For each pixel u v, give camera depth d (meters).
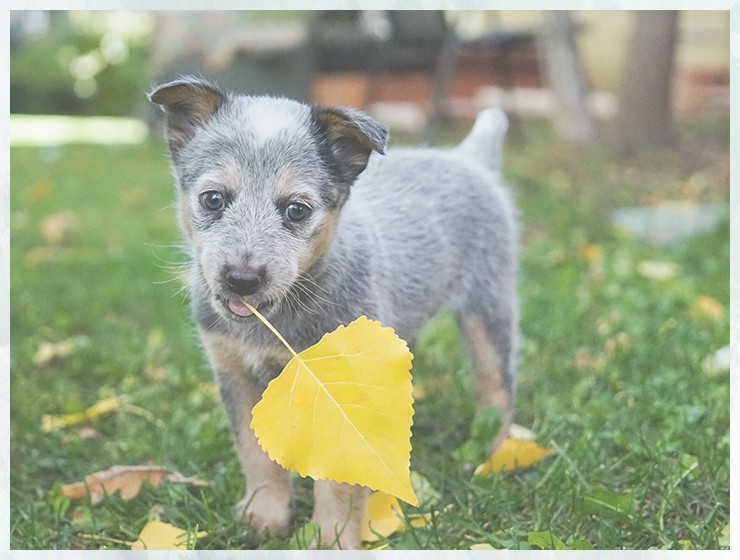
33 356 0.98
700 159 1.89
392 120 2.36
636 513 0.68
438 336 1.00
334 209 0.67
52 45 3.37
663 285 1.14
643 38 1.98
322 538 0.67
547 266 1.27
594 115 2.18
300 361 0.59
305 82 2.14
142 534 0.66
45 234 1.48
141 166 2.21
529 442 0.74
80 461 0.78
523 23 2.24
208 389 0.89
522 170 1.86
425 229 0.77
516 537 0.65
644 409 0.82
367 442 0.57
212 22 2.35
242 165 0.65
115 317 1.11
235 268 0.62
